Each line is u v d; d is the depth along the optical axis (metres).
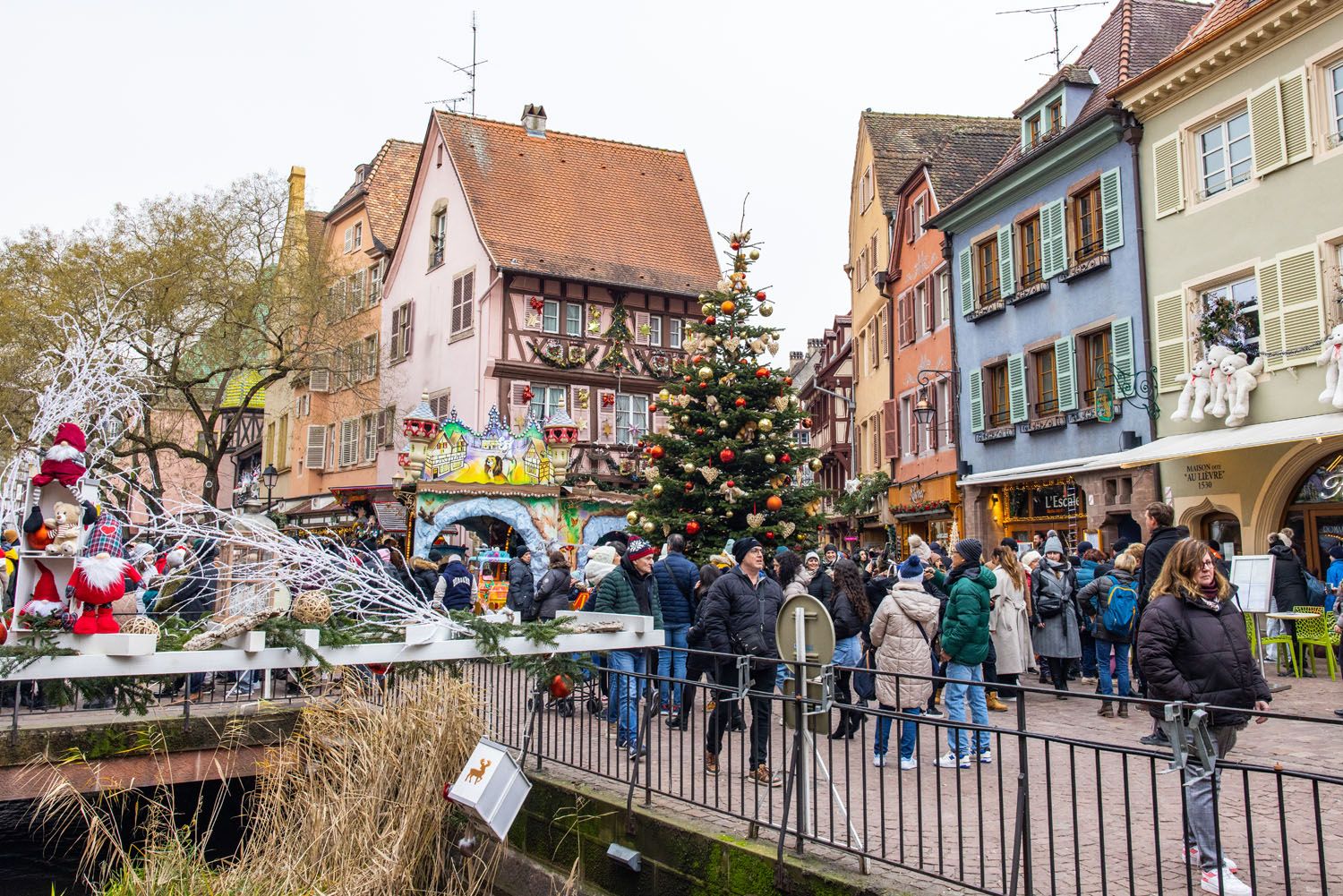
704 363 16.73
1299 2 16.42
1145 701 4.71
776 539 16.08
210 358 30.78
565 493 20.03
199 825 10.48
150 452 28.81
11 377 24.95
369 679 8.55
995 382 24.92
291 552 8.66
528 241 34.00
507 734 9.03
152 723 9.30
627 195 37.78
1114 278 20.69
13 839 9.73
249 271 30.19
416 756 7.75
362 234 42.41
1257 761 8.49
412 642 8.18
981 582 8.63
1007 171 23.45
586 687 8.71
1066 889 5.52
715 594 8.43
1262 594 13.33
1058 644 12.31
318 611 8.02
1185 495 18.61
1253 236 17.61
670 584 11.05
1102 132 20.61
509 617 9.21
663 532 15.97
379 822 7.69
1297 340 16.67
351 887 7.07
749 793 7.75
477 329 32.91
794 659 6.83
